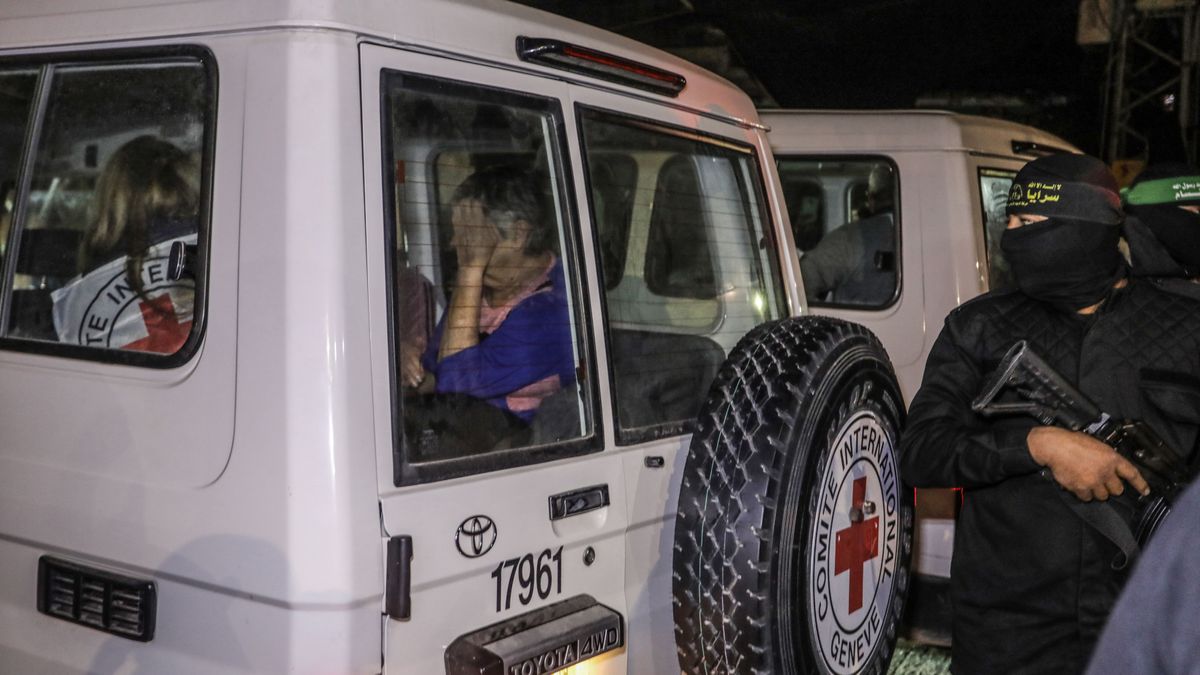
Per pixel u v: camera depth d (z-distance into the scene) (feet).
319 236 6.88
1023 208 8.50
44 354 8.02
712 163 11.07
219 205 7.22
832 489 9.06
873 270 17.38
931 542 14.64
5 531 8.09
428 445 7.58
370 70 7.24
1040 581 8.41
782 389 8.75
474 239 8.16
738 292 11.37
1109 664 3.94
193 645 7.18
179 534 7.20
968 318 8.98
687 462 8.84
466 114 8.01
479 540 7.54
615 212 10.61
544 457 8.18
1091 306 8.59
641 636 8.96
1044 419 8.20
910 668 15.52
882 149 17.35
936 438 8.57
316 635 6.77
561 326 8.67
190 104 7.61
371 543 6.91
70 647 7.78
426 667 7.24
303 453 6.78
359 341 6.96
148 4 7.77
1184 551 3.82
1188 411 8.31
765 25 36.11
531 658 7.61
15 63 8.57
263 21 7.16
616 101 9.47
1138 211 11.61
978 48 37.17
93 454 7.63
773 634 8.48
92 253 8.06
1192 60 38.32
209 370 7.15
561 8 35.68
